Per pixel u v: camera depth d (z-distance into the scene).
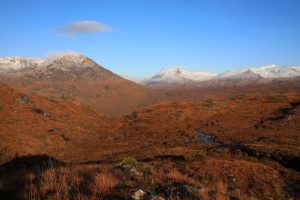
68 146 49.34
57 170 12.62
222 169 28.52
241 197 11.38
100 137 58.78
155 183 11.03
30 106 61.00
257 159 36.72
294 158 34.59
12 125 48.53
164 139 57.62
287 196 24.25
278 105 87.44
